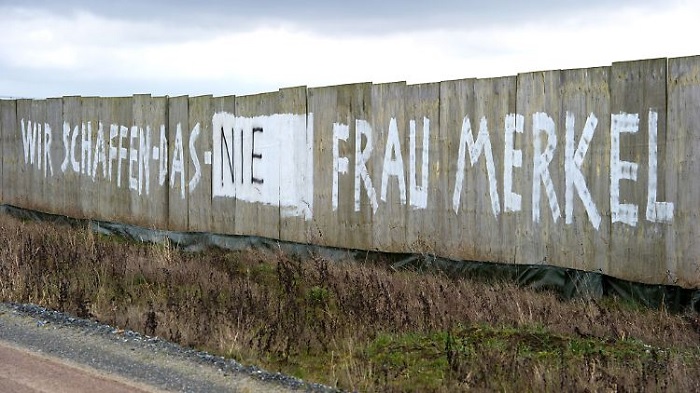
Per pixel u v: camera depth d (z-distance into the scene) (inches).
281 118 564.1
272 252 557.0
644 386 254.7
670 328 331.0
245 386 260.1
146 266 464.8
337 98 526.9
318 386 260.4
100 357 289.7
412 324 337.7
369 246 510.3
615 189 395.5
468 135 458.9
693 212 366.6
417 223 484.4
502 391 261.1
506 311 359.9
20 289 390.9
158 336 322.3
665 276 377.1
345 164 523.5
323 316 372.8
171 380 264.1
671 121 374.9
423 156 480.7
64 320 341.7
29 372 269.7
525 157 433.4
